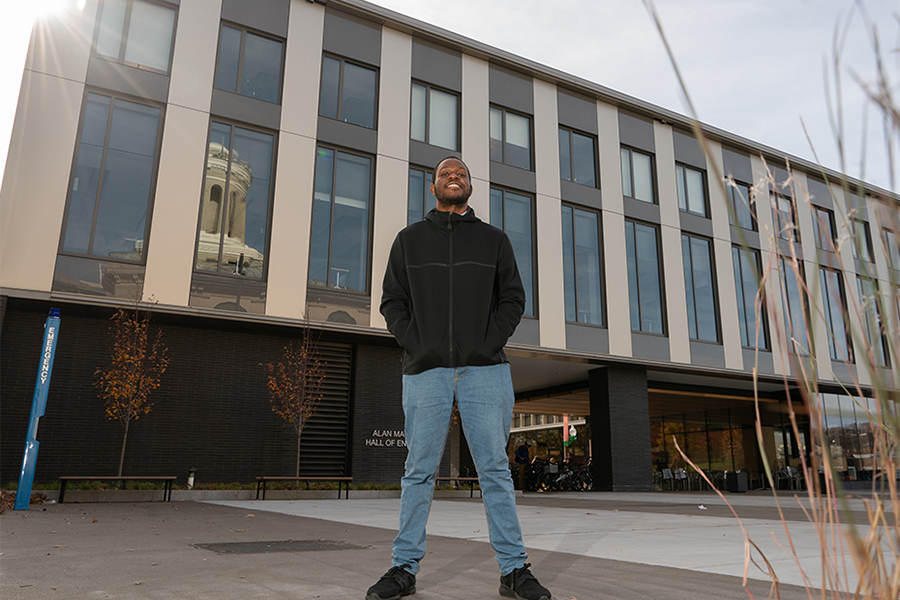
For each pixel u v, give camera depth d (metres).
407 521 2.51
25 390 10.92
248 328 12.93
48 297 10.88
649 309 17.67
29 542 4.28
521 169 16.56
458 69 16.27
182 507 8.80
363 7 14.99
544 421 47.91
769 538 4.87
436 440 2.58
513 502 2.53
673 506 9.93
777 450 20.94
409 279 2.75
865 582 0.96
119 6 12.55
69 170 11.45
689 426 24.98
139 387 11.22
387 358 14.35
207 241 12.41
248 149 13.29
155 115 12.51
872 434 0.91
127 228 11.80
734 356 18.52
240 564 3.26
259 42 13.92
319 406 13.60
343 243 13.86
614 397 17.44
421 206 14.99
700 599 2.43
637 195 18.38
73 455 11.07
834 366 12.70
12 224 10.83
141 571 3.01
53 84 11.60
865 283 0.90
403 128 15.08
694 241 18.97
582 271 16.91
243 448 12.55
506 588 2.42
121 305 11.35
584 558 3.66
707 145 1.01
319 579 2.79
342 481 13.16
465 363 2.59
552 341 15.93
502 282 2.80
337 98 14.53
